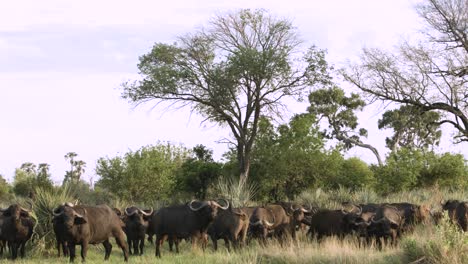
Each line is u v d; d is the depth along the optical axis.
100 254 23.31
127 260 21.23
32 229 22.88
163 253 23.78
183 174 47.38
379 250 21.83
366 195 36.62
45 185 32.41
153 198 43.38
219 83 48.59
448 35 47.44
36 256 22.66
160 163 44.16
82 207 20.56
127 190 42.94
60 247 23.08
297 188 48.69
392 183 46.75
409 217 25.72
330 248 19.59
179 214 22.91
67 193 24.91
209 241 27.31
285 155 47.19
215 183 45.31
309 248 20.27
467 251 17.44
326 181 47.69
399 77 47.88
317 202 35.81
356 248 20.84
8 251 24.41
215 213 22.84
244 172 47.53
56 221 20.30
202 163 48.06
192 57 50.62
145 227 24.22
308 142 47.50
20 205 23.48
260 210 25.06
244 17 50.03
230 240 24.03
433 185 45.41
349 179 47.09
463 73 47.53
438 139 77.31
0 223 22.48
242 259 19.88
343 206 27.73
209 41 50.50
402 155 47.81
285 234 25.42
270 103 50.03
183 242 26.77
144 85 49.56
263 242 23.72
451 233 17.92
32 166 56.47
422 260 17.78
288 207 26.80
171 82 48.97
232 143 50.53
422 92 48.09
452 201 25.23
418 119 52.38
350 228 24.77
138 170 43.25
